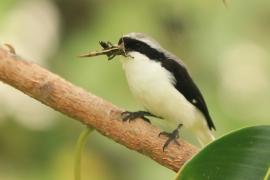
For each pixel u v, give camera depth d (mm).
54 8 13273
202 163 4117
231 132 4094
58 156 12625
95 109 4898
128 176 12156
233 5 11820
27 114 12742
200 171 4117
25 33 12742
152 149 4980
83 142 4887
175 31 12070
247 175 4125
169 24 12148
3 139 12688
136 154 12203
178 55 11945
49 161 12648
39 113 12758
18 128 12719
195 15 11945
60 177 12453
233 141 4121
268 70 11898
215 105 11523
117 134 4957
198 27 11914
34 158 12672
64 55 12453
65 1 13117
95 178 12242
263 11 11805
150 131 4992
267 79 11914
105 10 12492
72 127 12742
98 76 11711
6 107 12633
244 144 4133
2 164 12594
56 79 4867
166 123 8016
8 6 12430
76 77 11875
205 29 11859
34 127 12703
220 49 11766
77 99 4871
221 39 11750
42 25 13031
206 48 11789
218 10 11859
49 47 12891
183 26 12070
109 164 12352
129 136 4965
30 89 4820
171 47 12000
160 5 12086
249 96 11805
